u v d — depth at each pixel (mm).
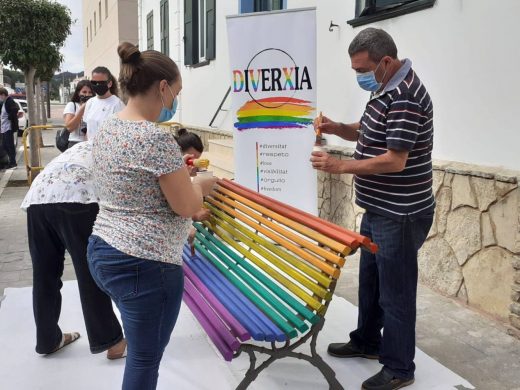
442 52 3803
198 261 3229
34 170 8922
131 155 1766
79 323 3324
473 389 2562
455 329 3230
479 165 3523
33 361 2855
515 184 3123
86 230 2531
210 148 8086
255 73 4227
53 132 21141
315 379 2650
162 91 1878
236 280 2807
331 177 5336
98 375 2717
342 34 5074
